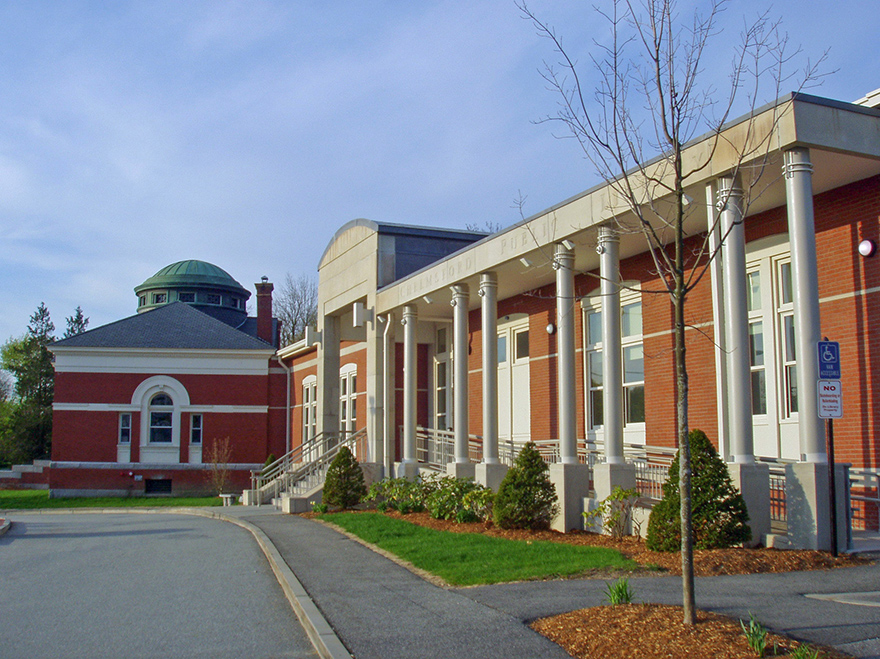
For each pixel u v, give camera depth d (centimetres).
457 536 1321
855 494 1209
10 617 890
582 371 1880
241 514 2162
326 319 2630
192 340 3872
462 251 1802
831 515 970
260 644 750
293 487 2448
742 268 1072
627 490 1237
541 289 2027
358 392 3120
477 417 2325
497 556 1100
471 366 2369
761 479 1055
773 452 1375
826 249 1273
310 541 1435
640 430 1705
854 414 1217
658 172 1184
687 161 1145
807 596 770
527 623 730
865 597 759
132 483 3700
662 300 1642
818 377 988
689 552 655
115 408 3753
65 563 1325
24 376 5547
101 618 877
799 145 1022
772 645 593
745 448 1055
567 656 634
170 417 3812
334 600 881
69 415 3716
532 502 1366
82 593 1034
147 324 3959
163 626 831
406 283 2069
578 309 1903
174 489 3738
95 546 1570
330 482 2059
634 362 1731
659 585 852
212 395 3844
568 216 1415
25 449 5119
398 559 1175
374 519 1680
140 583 1104
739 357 1059
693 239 1541
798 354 1016
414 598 873
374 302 2236
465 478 1670
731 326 1066
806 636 628
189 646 747
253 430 3853
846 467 1009
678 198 712
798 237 1012
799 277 1008
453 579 962
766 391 1396
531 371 2080
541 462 1402
